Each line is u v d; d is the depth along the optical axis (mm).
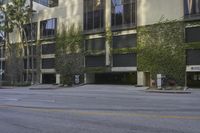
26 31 59156
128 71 44500
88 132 8062
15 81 55688
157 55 41219
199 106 14430
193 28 38781
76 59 49938
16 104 16531
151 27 42125
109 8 46500
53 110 13234
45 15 56125
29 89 38719
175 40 39969
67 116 11227
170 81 39312
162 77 37188
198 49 38250
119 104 15781
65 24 52562
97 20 47938
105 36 46750
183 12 39438
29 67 57844
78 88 39438
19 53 58188
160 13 41469
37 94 25859
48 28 55531
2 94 26219
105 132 8023
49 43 55281
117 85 44000
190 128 8383
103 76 50062
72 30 51219
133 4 43969
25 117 11180
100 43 47562
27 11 56250
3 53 64500
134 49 43438
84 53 49125
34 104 16438
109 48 46094
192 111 12344
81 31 49969
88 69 48469
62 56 52062
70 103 16812
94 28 48188
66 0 52844
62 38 52594
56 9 54375
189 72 40000
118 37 45469
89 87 40844
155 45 41562
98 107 14336
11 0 58188
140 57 42719
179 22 39781
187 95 24312
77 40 50281
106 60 46406
